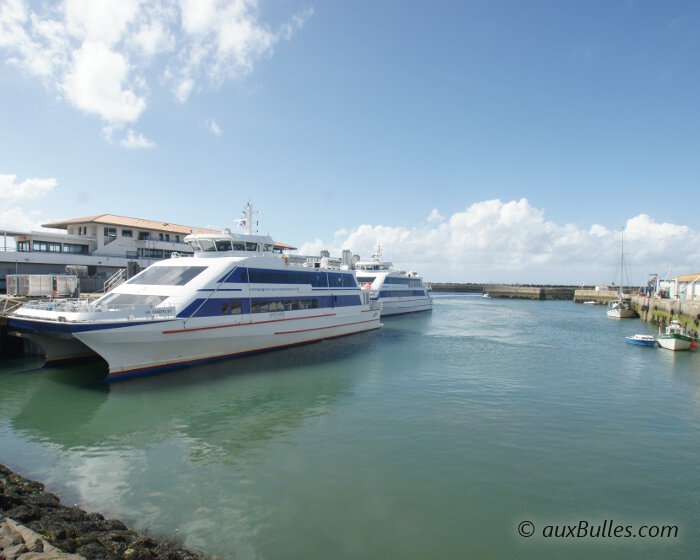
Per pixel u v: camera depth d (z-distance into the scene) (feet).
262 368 71.00
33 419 47.11
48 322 56.08
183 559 23.86
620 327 157.99
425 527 28.12
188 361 67.56
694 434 45.73
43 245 134.10
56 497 30.25
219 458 37.88
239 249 85.35
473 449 40.34
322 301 98.73
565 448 41.19
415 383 64.18
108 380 59.11
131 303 66.13
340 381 64.54
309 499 31.14
